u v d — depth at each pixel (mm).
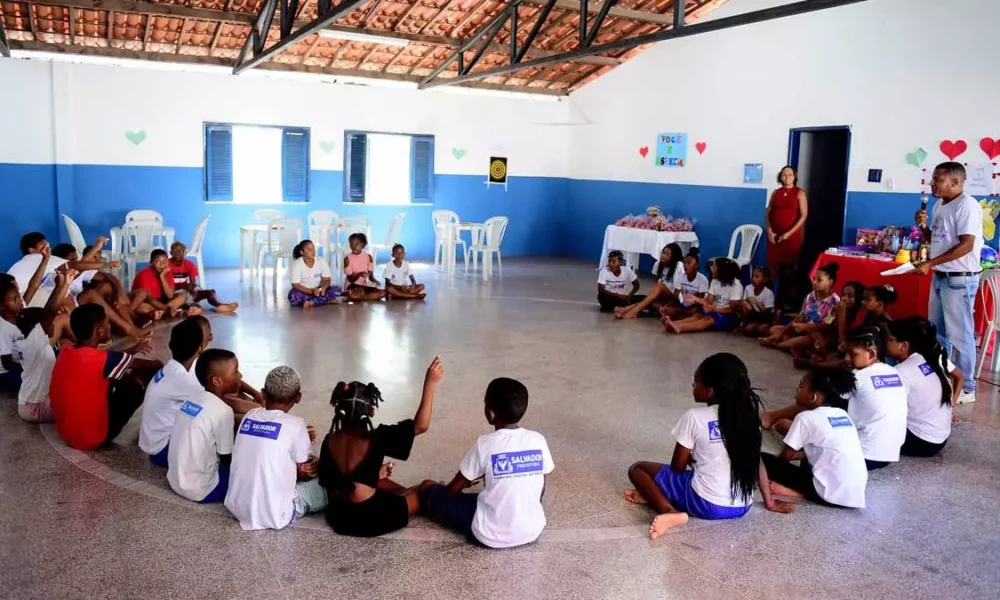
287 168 10609
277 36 9398
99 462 3598
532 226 12523
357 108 10914
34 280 5320
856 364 3721
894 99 7387
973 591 2705
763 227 8945
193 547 2834
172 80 9742
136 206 9789
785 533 3096
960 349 4824
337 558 2785
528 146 12234
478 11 9336
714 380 3084
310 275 7711
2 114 8914
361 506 2895
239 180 10562
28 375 4039
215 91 10000
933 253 4863
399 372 5266
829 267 6242
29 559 2727
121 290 5938
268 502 2943
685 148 10078
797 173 8609
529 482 2867
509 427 2904
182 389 3482
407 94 11203
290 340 6129
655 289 7477
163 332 6273
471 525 2896
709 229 9781
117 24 8789
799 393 3543
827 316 5875
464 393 4820
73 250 6199
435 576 2684
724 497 3104
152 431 3500
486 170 11969
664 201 10508
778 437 4152
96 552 2783
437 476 3539
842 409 3537
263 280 8977
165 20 8828
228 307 7184
